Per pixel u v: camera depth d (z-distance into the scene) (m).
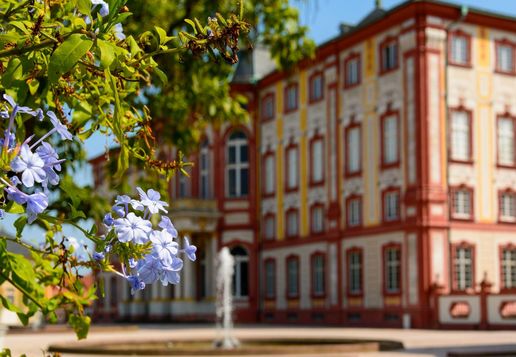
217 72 13.93
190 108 14.12
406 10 37.00
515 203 38.09
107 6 2.92
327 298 42.00
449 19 37.16
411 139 36.78
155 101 13.41
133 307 53.97
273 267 46.97
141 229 2.78
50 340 28.97
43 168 2.60
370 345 20.47
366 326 38.75
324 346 19.58
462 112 37.19
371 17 44.22
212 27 3.12
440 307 35.09
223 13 12.32
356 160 40.56
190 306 48.53
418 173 36.25
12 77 2.97
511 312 33.00
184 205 47.72
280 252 46.38
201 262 49.53
